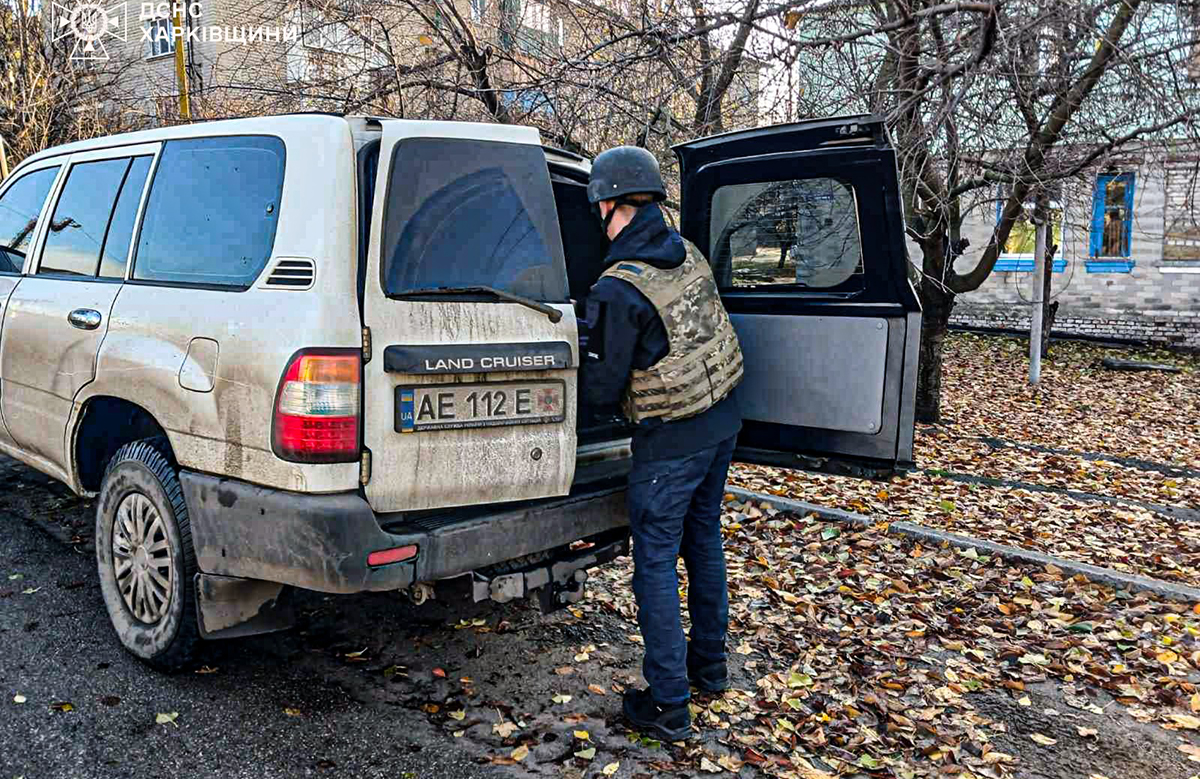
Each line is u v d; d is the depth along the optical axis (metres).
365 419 2.83
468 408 3.00
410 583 2.87
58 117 12.18
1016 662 4.01
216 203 3.29
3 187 4.80
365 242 2.88
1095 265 16.77
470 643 3.92
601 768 3.02
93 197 3.99
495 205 3.14
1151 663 4.01
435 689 3.49
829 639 4.16
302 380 2.78
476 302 3.03
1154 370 14.41
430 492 2.95
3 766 2.82
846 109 6.65
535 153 3.27
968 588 4.84
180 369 3.15
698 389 3.13
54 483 5.68
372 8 7.60
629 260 3.12
